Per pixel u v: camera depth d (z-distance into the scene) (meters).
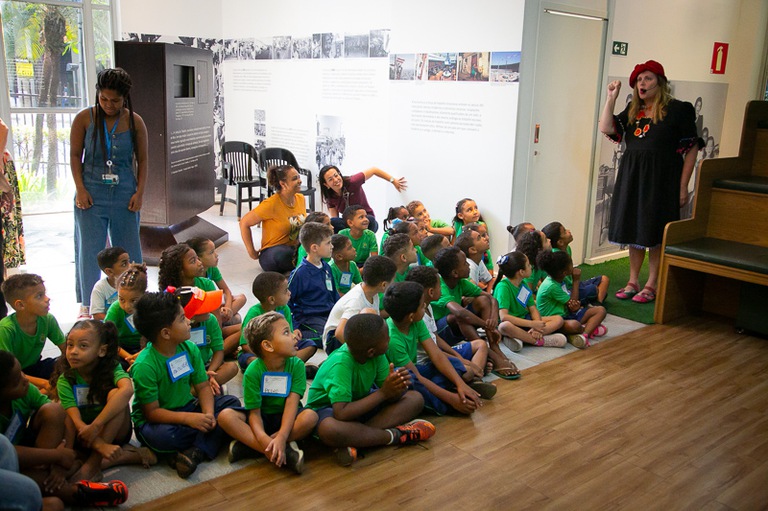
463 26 5.27
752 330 4.16
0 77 7.10
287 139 7.67
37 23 7.20
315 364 3.49
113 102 3.83
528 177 5.20
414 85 5.78
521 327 3.89
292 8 7.24
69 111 7.61
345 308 3.26
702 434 2.90
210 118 6.57
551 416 3.04
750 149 4.73
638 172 4.64
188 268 3.34
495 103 5.12
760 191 4.29
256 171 8.13
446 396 2.96
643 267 5.79
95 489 2.22
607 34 5.42
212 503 2.31
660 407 3.16
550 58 5.07
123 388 2.48
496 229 5.28
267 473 2.51
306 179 7.45
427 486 2.45
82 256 4.13
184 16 7.91
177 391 2.60
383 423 2.71
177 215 5.77
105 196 4.06
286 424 2.53
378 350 2.59
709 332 4.25
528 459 2.66
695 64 6.32
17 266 5.01
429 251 4.01
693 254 4.17
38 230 6.77
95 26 7.52
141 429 2.55
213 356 3.14
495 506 2.33
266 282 3.19
